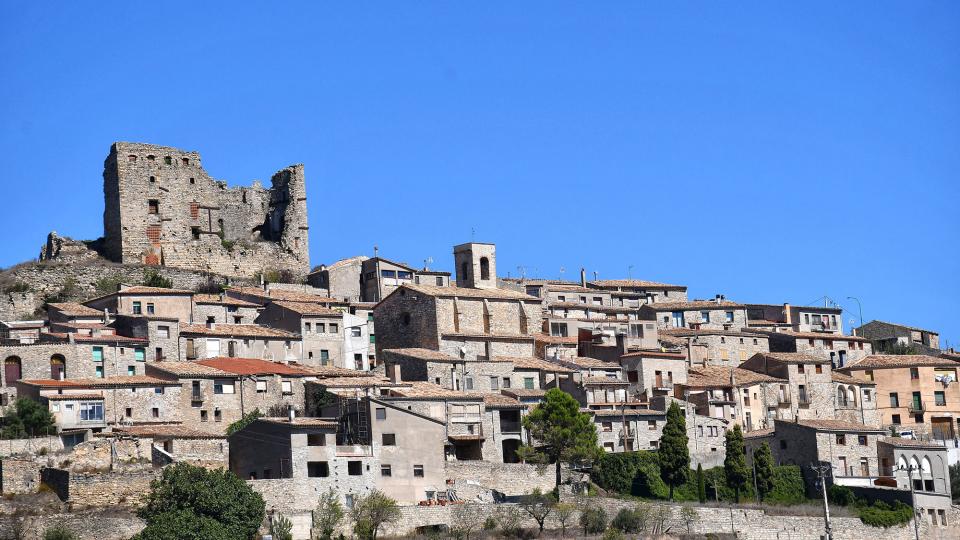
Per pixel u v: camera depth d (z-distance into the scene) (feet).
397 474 577.02
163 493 508.94
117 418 611.47
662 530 584.40
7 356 630.74
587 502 588.09
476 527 554.87
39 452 548.31
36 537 486.79
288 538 518.37
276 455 561.02
